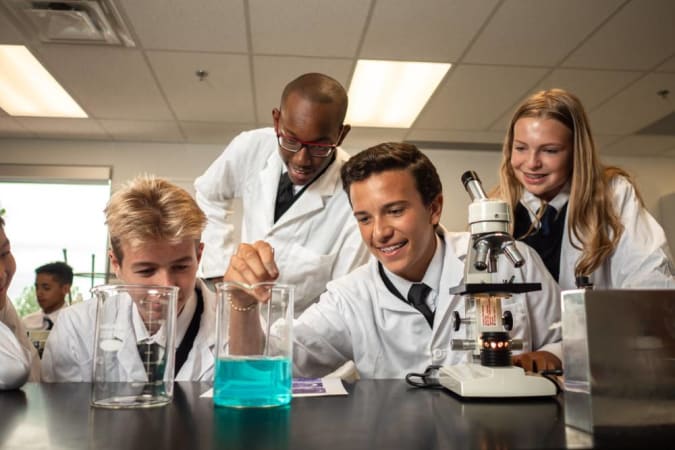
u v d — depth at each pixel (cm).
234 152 199
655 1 252
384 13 260
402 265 113
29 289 459
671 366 56
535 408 67
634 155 470
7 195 464
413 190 112
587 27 272
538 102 152
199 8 256
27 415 63
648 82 330
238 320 68
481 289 76
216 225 205
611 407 55
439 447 48
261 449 48
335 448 48
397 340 125
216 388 68
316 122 151
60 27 274
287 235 181
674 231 464
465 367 79
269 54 297
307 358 118
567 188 159
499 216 80
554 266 158
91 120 396
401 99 358
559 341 118
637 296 57
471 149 451
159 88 339
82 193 471
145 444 49
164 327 70
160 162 443
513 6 255
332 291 135
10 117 392
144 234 102
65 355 111
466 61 306
